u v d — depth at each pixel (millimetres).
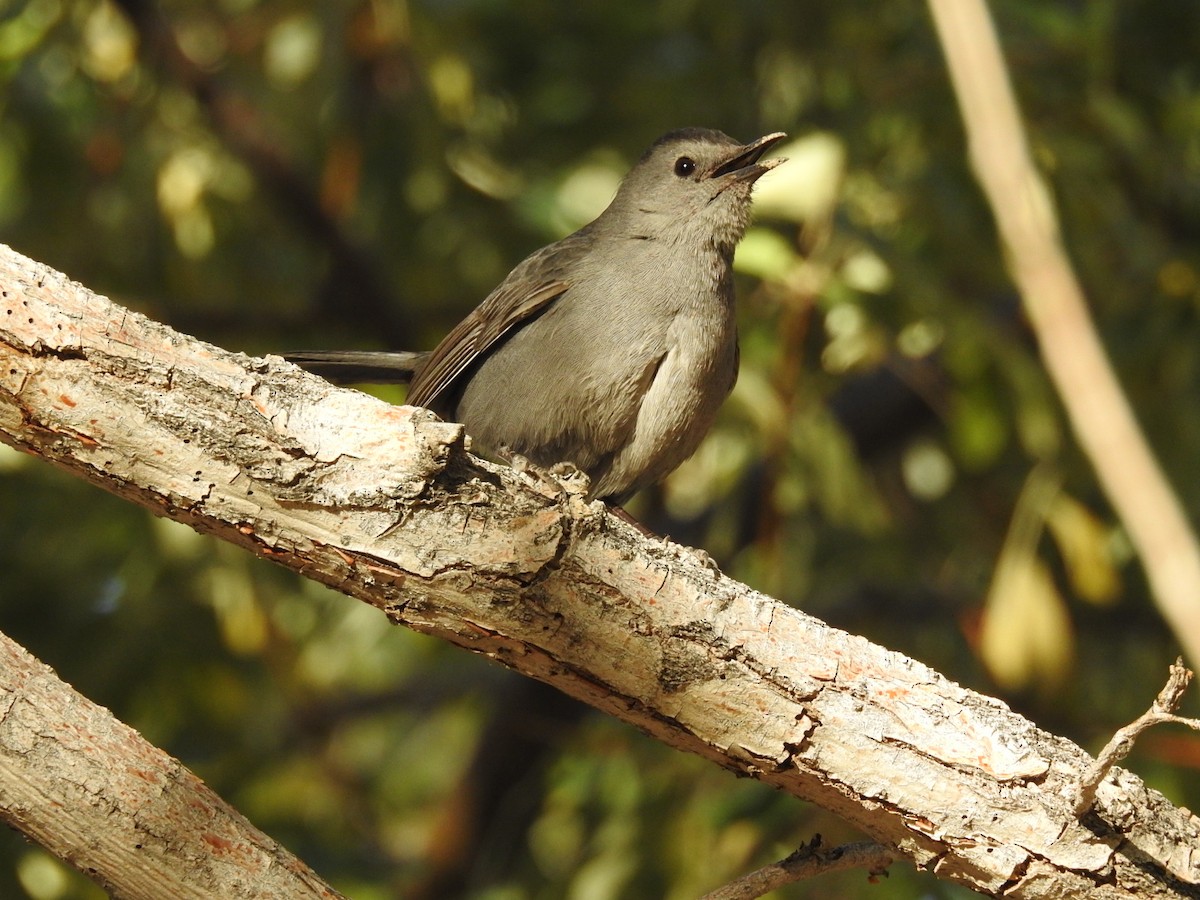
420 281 15055
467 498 5555
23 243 13805
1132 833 5656
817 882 9492
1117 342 11836
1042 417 10594
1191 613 3580
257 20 13797
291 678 13234
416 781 17172
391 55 13133
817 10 13008
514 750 13633
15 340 5359
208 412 5461
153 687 12094
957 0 4391
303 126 14016
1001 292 12898
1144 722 5133
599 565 5629
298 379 5586
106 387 5418
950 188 11258
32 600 12164
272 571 12992
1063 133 11172
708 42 13633
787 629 5746
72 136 13570
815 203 10477
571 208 11953
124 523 12336
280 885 5219
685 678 5711
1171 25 12055
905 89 11352
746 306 11539
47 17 12836
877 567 13367
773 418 10781
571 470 8531
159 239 13891
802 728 5719
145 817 5168
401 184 14094
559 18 13945
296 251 15141
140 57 13664
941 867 5852
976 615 12070
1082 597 12328
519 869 12633
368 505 5508
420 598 5637
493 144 13719
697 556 5965
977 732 5715
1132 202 12094
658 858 10648
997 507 13992
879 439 14094
